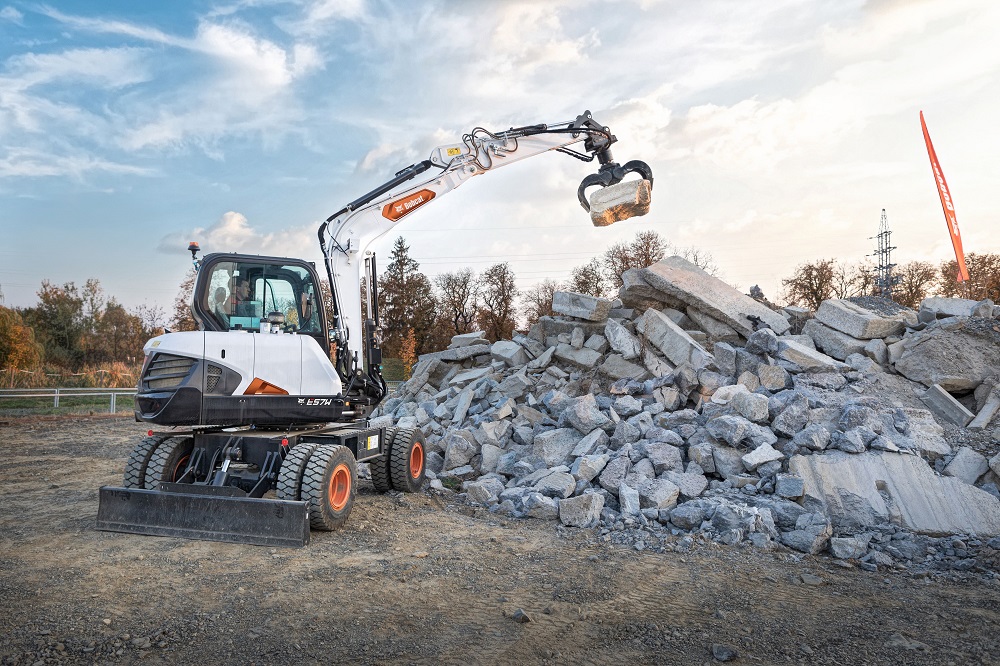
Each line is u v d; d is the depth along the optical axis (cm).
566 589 536
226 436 735
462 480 952
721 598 520
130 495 677
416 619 465
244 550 622
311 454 696
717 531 689
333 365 822
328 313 851
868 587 554
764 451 781
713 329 1184
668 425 919
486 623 461
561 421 973
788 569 599
